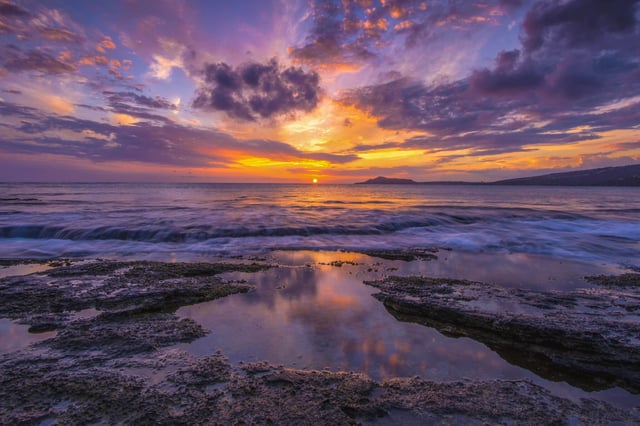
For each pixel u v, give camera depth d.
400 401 3.89
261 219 21.38
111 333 5.61
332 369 4.64
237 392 3.98
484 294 7.82
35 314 6.47
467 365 4.83
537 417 3.67
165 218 20.91
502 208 31.77
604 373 4.66
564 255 13.23
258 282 9.05
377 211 27.30
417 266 11.27
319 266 11.08
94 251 13.26
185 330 5.82
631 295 7.91
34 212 24.00
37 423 3.42
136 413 3.57
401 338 5.66
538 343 5.43
